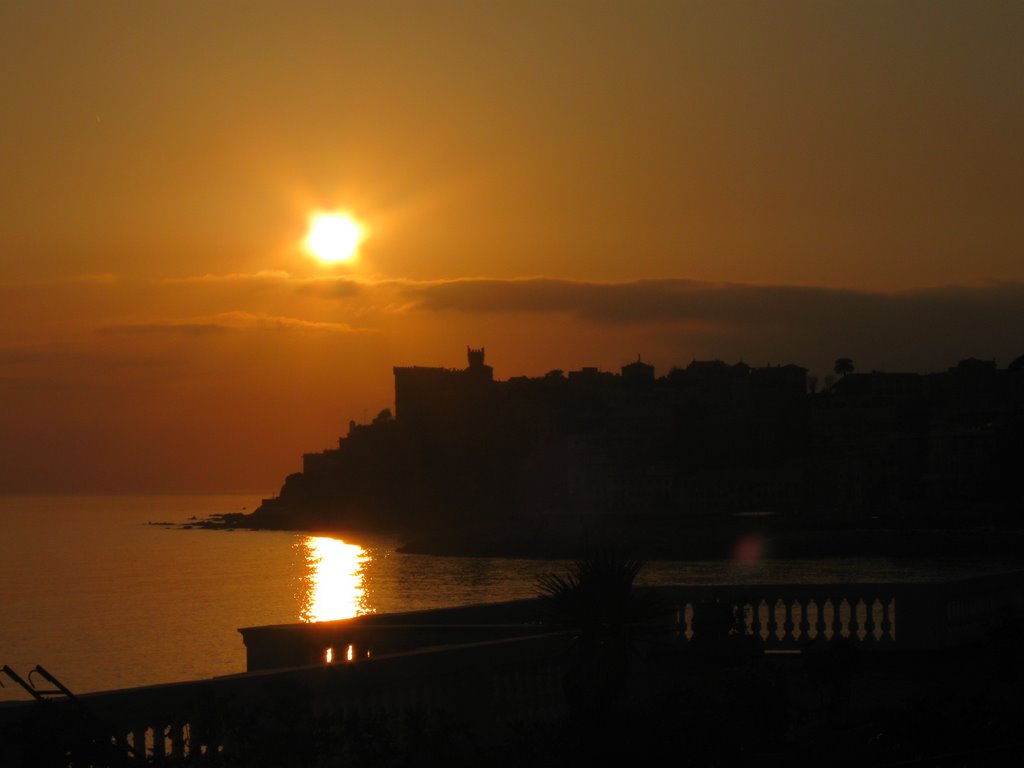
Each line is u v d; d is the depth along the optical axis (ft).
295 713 83.41
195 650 488.85
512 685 106.73
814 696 117.19
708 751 93.50
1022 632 128.16
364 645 122.93
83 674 416.87
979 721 98.84
